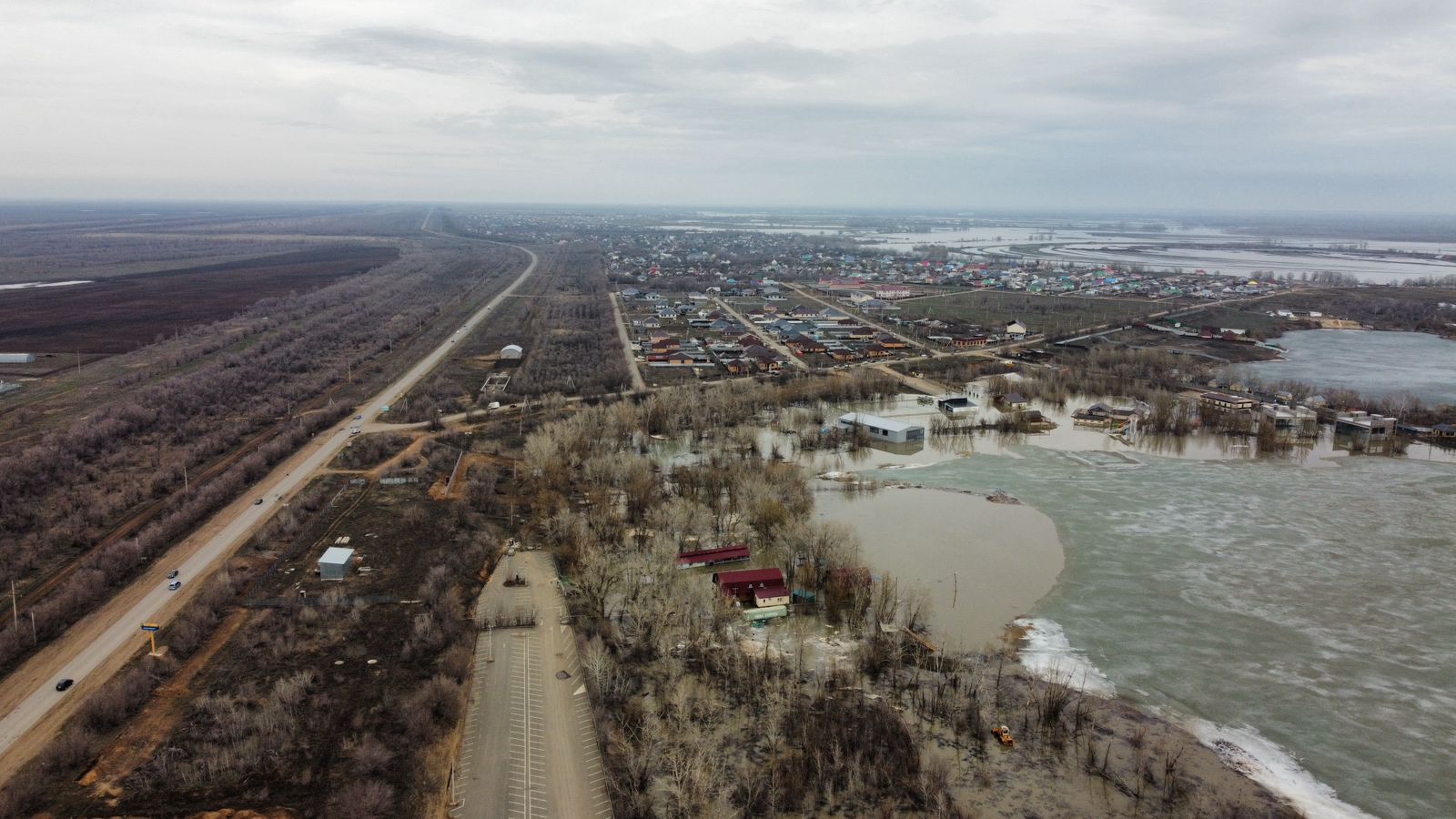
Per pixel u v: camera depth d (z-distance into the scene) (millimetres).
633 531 125438
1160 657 95875
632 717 80750
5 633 88000
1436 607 108312
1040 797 72062
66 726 75625
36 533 116250
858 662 92250
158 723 76250
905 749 76812
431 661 89250
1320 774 76625
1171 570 118875
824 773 73375
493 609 102625
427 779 71312
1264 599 110500
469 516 130000
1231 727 83438
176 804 65250
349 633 93812
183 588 103062
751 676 86625
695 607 97500
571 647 93812
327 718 77875
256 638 91438
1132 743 80125
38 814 63625
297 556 113312
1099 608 107250
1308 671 93562
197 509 125500
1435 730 83438
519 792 70438
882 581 108688
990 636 99750
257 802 66062
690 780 70375
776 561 118438
